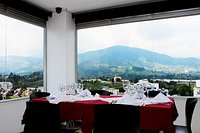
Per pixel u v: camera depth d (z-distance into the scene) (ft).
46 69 13.82
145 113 6.70
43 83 13.74
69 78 13.51
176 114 7.72
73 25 14.11
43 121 6.95
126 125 5.59
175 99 11.43
